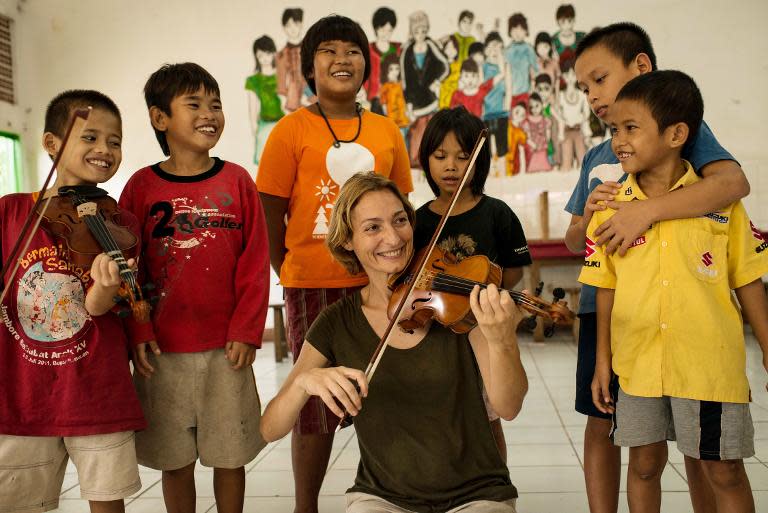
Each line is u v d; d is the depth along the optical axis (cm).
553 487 294
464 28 781
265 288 229
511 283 271
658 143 182
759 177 752
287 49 803
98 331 198
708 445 180
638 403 189
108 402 194
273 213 271
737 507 183
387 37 789
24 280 196
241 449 222
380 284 174
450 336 166
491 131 783
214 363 221
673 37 760
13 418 189
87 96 206
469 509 152
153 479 324
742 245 189
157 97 227
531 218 782
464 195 257
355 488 167
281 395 163
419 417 162
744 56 750
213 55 814
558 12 771
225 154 817
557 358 612
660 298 186
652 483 194
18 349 194
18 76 823
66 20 826
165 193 223
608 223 191
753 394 443
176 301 218
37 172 830
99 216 197
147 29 819
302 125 268
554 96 774
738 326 185
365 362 169
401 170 288
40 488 193
